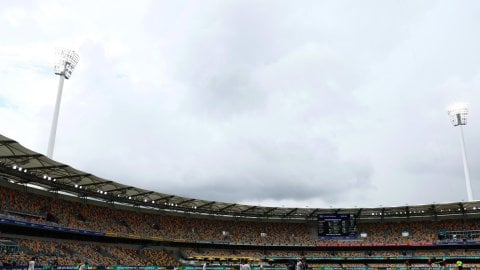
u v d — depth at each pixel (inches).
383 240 3646.7
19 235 2412.6
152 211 3570.4
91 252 2699.3
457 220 3644.2
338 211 3725.4
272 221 4057.6
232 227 3863.2
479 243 3272.6
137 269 2490.2
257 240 3737.7
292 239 3814.0
